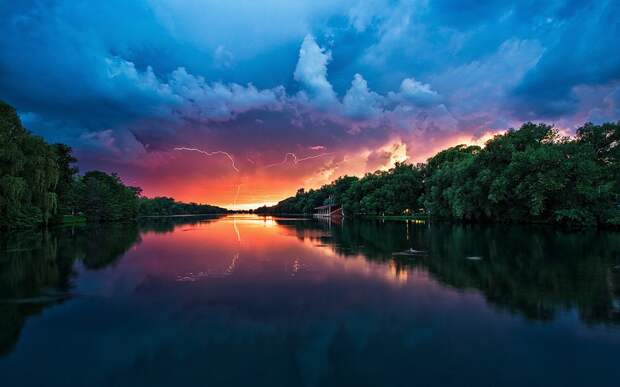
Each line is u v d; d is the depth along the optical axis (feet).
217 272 78.48
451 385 31.76
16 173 168.04
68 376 33.99
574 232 145.79
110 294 60.95
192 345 40.52
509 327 44.06
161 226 271.49
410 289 61.93
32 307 54.13
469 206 203.10
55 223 248.52
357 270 78.89
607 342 39.47
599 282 63.87
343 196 483.10
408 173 340.80
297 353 38.29
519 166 173.68
